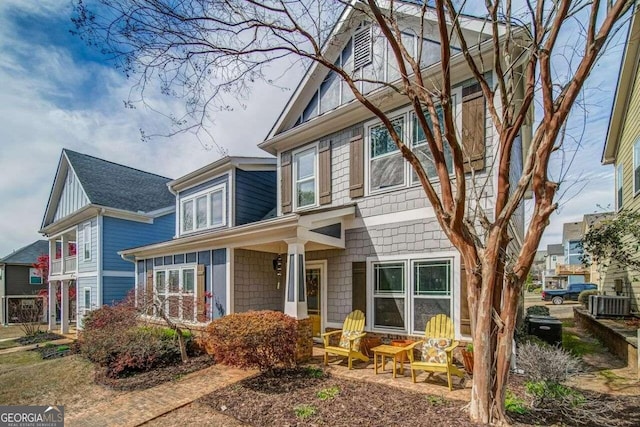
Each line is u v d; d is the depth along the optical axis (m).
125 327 8.93
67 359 9.20
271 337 6.47
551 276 37.81
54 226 18.91
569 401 4.64
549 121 4.10
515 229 8.77
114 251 15.95
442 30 4.16
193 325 9.89
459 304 6.82
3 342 15.33
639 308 9.88
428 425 4.24
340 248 8.78
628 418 4.37
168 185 13.98
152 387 6.62
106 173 18.66
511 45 6.45
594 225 10.63
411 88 4.69
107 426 4.98
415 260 7.55
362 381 6.03
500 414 4.26
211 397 5.72
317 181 9.77
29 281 26.09
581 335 10.16
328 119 9.20
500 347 4.33
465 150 6.93
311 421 4.54
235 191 11.76
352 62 9.47
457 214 4.44
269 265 10.42
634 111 10.55
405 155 4.82
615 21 3.83
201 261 10.34
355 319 7.61
